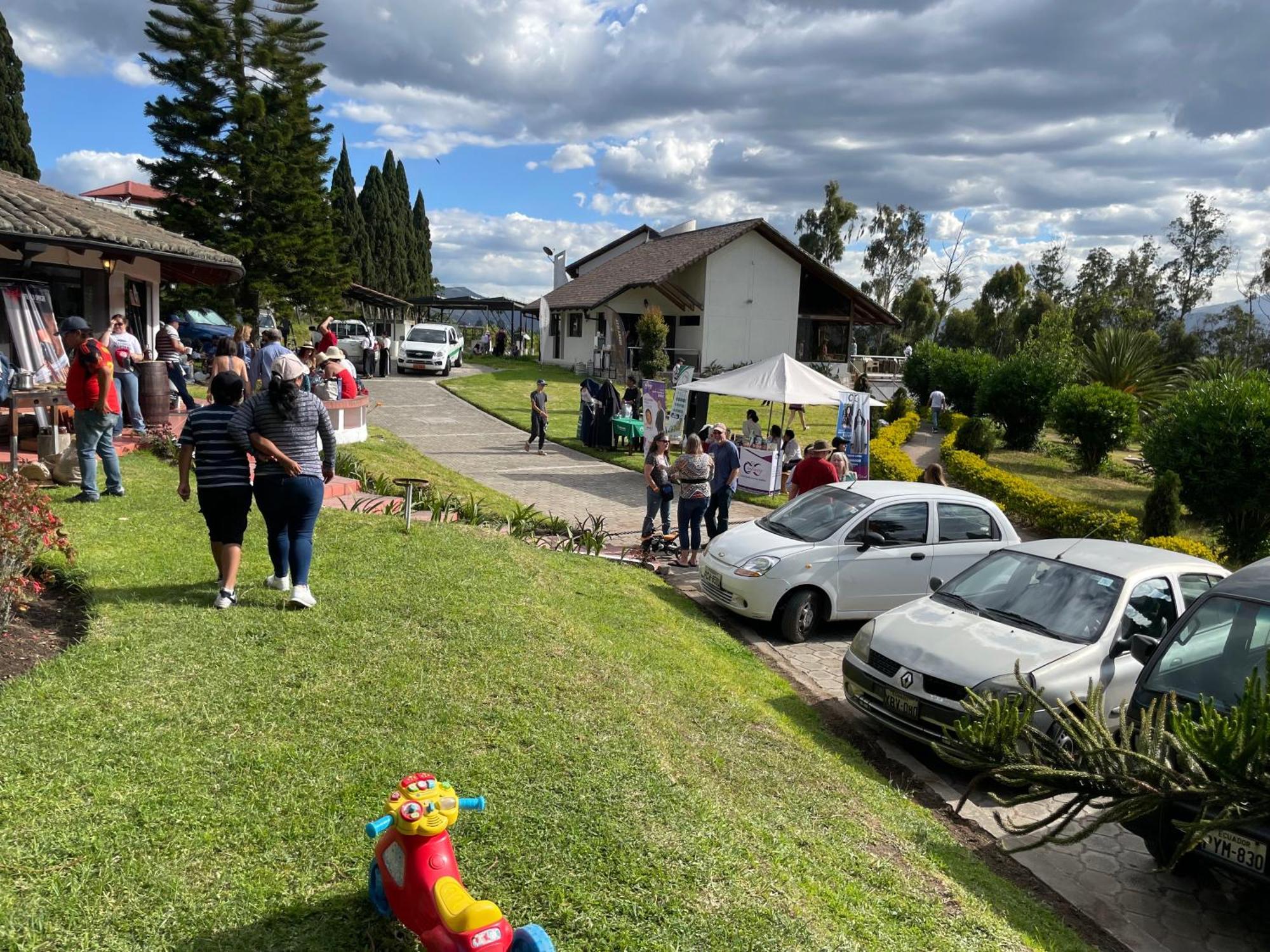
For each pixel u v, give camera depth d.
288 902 3.21
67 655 4.94
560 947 3.14
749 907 3.54
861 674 7.07
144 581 6.43
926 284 70.50
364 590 6.77
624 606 8.46
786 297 37.88
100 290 14.51
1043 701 4.34
